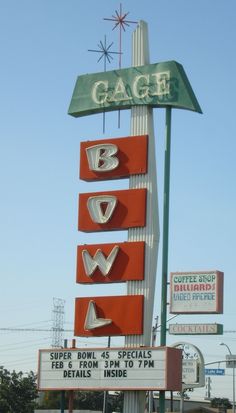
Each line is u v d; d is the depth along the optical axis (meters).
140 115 33.28
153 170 32.66
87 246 33.09
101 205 33.12
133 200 32.50
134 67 33.81
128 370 30.84
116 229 32.84
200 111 32.66
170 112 32.84
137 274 31.73
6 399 78.19
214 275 32.81
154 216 32.19
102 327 32.03
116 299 32.03
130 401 30.94
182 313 32.88
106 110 34.25
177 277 33.31
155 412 72.31
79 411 94.38
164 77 33.00
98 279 32.50
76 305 32.88
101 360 31.56
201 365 45.34
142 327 31.25
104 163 33.31
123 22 34.94
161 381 30.05
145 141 32.84
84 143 34.12
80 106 34.69
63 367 32.34
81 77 35.00
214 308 32.47
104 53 34.59
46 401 95.62
